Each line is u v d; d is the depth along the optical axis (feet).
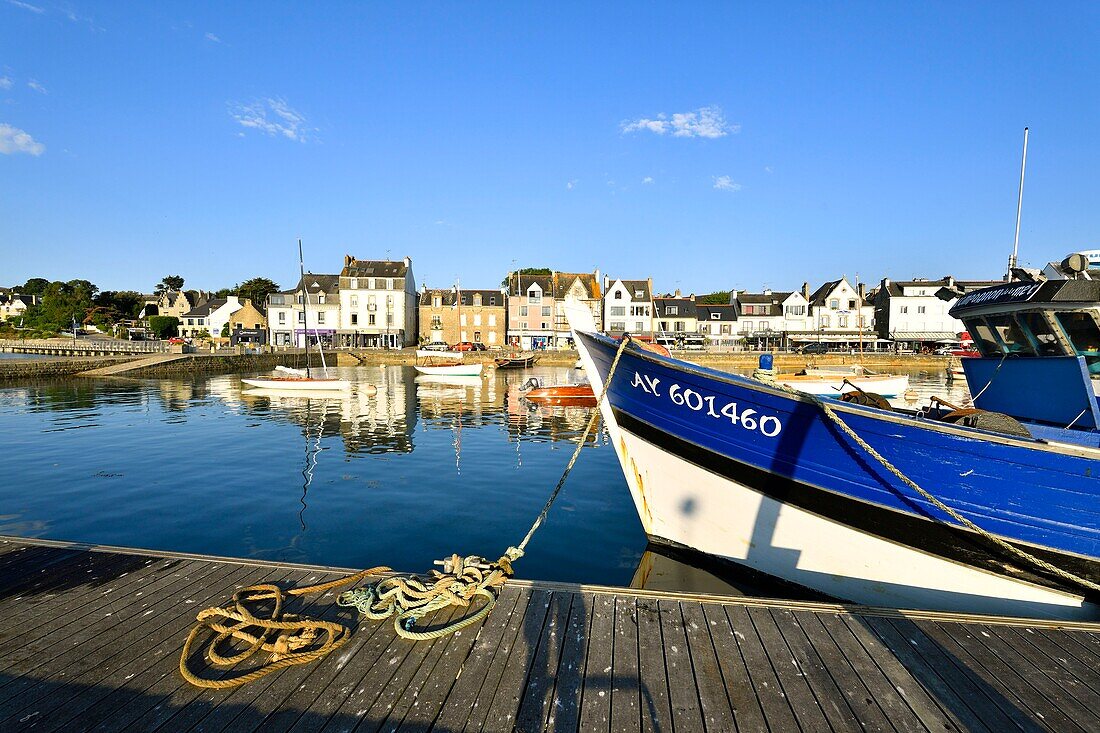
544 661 12.98
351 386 116.47
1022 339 24.52
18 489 36.22
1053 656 13.41
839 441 18.61
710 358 188.85
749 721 11.16
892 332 223.51
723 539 21.97
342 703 11.49
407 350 208.64
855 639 14.03
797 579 20.40
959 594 18.08
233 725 10.80
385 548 26.35
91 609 15.19
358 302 228.84
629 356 22.44
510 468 43.04
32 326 265.34
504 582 16.76
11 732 10.49
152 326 266.98
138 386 112.37
